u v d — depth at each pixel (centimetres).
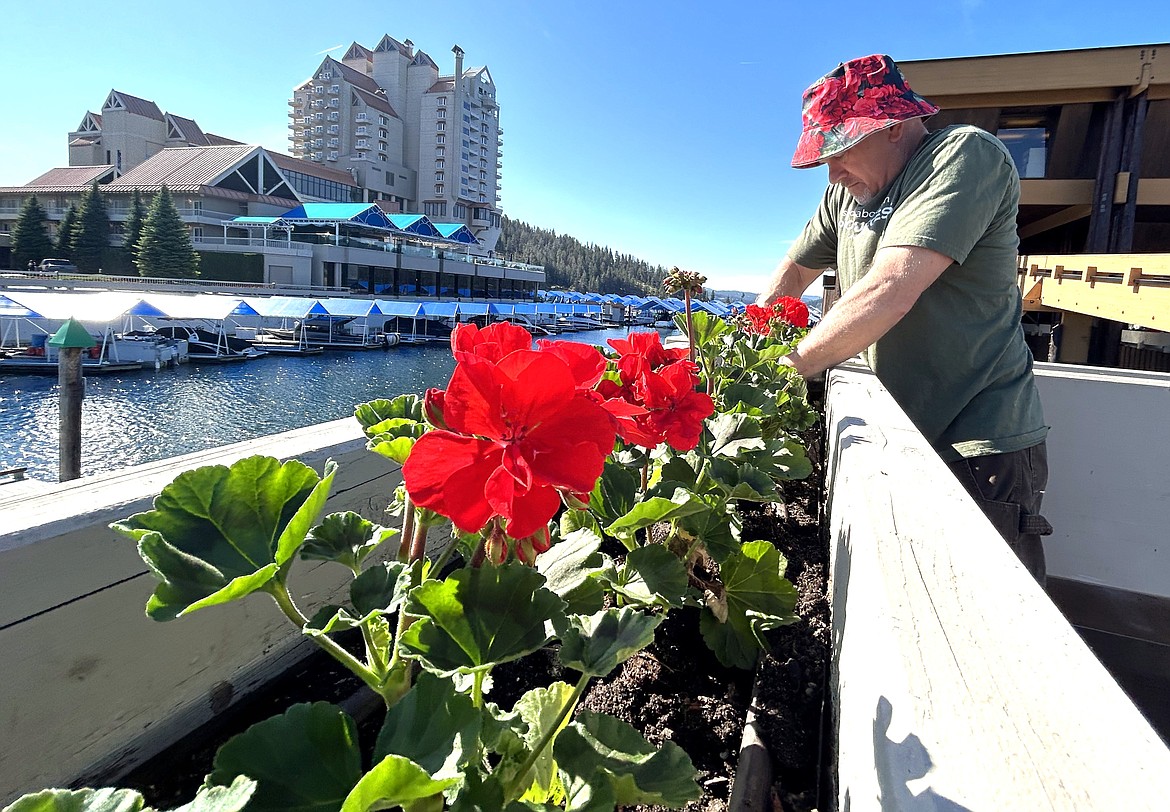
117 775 107
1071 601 333
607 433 65
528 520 61
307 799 62
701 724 121
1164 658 287
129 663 106
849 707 80
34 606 93
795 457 178
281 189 5975
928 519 91
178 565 69
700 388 183
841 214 303
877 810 54
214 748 118
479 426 63
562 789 87
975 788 44
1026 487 235
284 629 135
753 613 136
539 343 82
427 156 8412
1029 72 716
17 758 93
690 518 132
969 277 226
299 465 79
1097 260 423
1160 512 319
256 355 2712
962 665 57
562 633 69
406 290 5491
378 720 125
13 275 4025
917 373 241
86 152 7375
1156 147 736
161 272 4425
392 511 108
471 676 83
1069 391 332
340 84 7962
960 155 205
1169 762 45
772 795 101
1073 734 49
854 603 87
